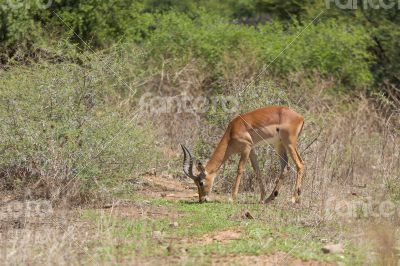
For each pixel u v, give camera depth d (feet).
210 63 83.87
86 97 53.31
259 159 58.18
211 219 45.73
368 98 86.12
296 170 53.98
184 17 94.68
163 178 62.59
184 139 69.26
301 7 104.83
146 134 56.44
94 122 51.93
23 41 71.82
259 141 54.19
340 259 36.73
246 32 88.84
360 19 100.17
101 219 42.16
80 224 43.47
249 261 36.19
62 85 52.47
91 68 53.83
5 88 52.31
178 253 37.40
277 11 108.99
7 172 51.85
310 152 59.57
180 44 86.22
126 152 52.11
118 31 86.22
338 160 62.28
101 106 54.03
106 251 37.24
